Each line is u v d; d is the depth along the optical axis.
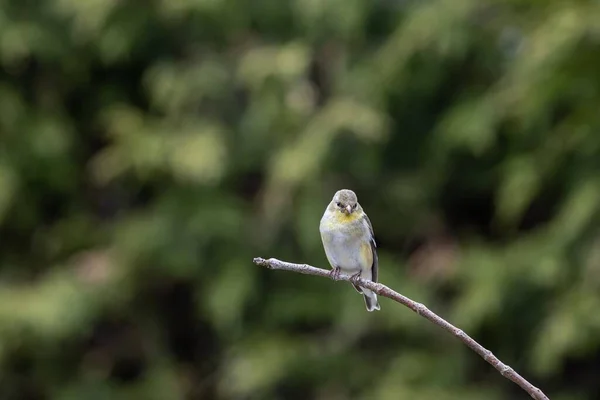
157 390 13.76
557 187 13.62
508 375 5.07
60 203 14.52
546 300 12.97
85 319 13.20
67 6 13.20
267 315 13.73
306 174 12.66
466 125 12.96
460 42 13.02
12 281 13.84
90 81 14.45
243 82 13.57
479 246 13.52
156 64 13.88
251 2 13.69
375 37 13.95
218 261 13.73
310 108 13.35
